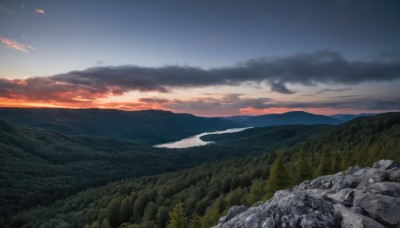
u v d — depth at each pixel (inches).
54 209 6973.4
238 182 4960.6
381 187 593.0
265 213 534.9
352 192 592.1
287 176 1979.6
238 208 946.1
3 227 6205.7
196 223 2239.2
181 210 1859.0
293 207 505.7
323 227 453.4
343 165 2372.0
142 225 3678.6
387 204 493.0
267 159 6998.0
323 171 2258.9
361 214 486.6
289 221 484.7
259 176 5029.5
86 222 5054.1
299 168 2176.4
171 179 7180.1
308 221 464.8
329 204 517.3
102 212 4837.6
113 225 4439.0
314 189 887.7
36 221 6161.4
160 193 5359.3
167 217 3816.4
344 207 506.9
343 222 463.8
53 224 5418.3
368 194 536.1
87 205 6594.5
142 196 4756.4
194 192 5064.0
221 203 3346.5
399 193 562.9
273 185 1971.0
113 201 4603.8
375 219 477.1
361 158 2672.2
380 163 992.9
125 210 4594.0
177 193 5418.3
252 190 3201.3
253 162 7514.8
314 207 499.5
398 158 2330.2
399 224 454.9
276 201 548.1
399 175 679.7
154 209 4247.0
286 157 6643.7
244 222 548.4
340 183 780.6
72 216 5693.9
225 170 6820.9
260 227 508.4
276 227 489.4
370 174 755.4
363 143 7081.7
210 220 2272.4
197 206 4020.7
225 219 916.0
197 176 6653.5
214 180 5693.9
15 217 6456.7
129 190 6673.2
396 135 6658.5
